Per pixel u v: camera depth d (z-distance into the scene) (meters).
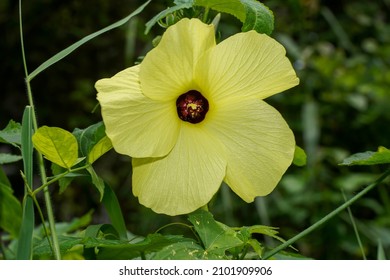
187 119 0.53
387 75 1.50
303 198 1.26
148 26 0.50
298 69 1.46
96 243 0.49
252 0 0.53
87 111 1.60
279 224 1.34
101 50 1.62
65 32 1.56
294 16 1.44
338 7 1.77
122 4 1.57
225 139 0.52
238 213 1.34
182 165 0.52
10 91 1.58
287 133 0.52
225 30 1.35
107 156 1.55
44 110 1.58
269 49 0.51
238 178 0.52
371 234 1.26
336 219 1.24
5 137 0.53
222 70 0.51
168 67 0.50
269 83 0.52
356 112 1.46
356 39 1.72
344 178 1.29
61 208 1.46
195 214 0.51
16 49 1.53
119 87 0.50
